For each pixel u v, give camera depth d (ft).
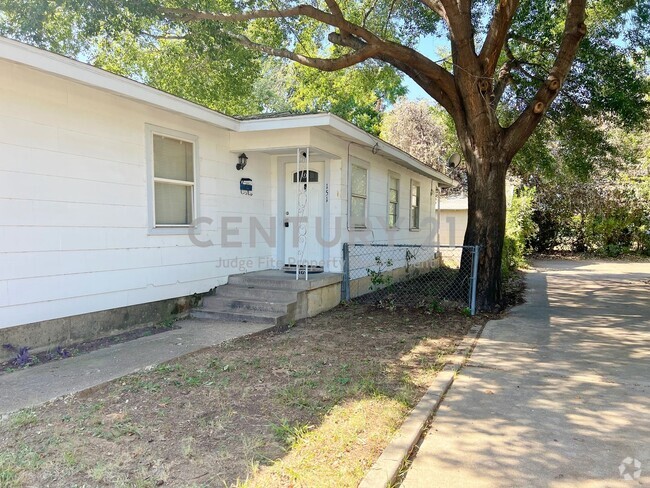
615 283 36.47
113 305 17.90
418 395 12.42
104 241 17.48
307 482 7.94
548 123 37.83
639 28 29.58
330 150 24.88
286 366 14.58
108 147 17.56
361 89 41.88
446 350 16.88
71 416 10.54
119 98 17.97
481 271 25.05
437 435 10.12
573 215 62.80
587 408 11.60
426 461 9.00
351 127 24.27
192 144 21.67
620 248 60.95
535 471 8.59
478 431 10.30
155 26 28.07
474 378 13.96
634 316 23.50
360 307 25.52
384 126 84.38
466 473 8.54
